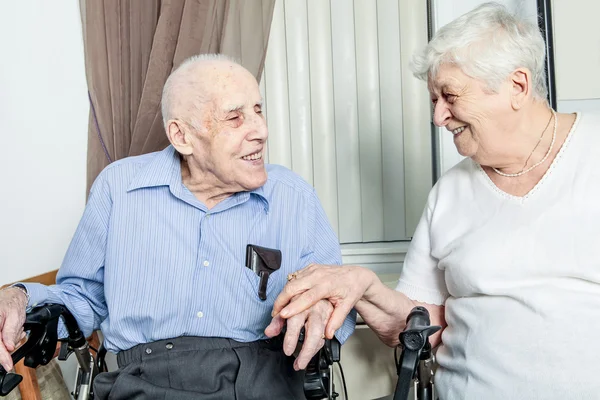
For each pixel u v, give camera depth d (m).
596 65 1.90
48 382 1.66
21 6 2.12
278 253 1.34
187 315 1.31
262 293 1.31
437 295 1.47
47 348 1.26
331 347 1.22
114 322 1.32
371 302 1.28
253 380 1.26
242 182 1.28
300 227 1.40
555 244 1.19
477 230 1.30
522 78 1.19
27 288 1.27
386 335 1.39
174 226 1.34
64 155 2.18
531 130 1.24
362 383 1.82
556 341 1.17
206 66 1.27
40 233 2.21
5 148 2.17
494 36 1.18
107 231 1.37
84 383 1.34
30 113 2.16
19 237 2.20
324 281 1.13
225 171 1.27
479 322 1.28
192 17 1.93
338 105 2.21
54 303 1.32
